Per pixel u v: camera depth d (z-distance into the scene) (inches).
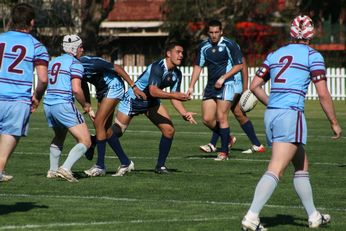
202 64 1914.4
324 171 1669.5
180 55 1563.7
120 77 1552.7
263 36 5565.9
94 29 5265.8
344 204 1261.1
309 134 2529.5
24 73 1117.7
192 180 1508.4
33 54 1123.3
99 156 1557.6
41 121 2982.3
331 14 6166.3
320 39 5871.1
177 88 1603.1
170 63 1562.5
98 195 1320.1
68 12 5206.7
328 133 2561.5
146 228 1037.2
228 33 5477.4
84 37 5201.8
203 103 1911.9
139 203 1242.0
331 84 4443.9
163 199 1286.9
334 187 1440.7
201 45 1903.3
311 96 4448.8
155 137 2394.2
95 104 3784.5
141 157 1903.3
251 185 1448.1
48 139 2306.8
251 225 1003.3
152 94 1541.6
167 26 5605.3
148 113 1596.9
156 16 6181.1
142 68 4539.9
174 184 1453.0
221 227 1048.2
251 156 1951.3
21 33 1133.1
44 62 1129.4
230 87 1873.8
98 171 1556.3
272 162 1019.9
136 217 1120.2
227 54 1884.8
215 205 1230.9
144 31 6092.5
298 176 1053.8
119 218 1110.4
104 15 5310.0
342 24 6063.0
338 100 4377.5
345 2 6112.2
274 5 5580.7
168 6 5590.6
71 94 1445.6
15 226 1040.2
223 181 1498.5
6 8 5064.0
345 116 3243.1
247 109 1993.1
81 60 1509.6
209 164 1777.8
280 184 1456.7
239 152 2044.8
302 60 1034.7
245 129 2033.7
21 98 1112.2
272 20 5634.8
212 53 1884.8
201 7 5487.2
